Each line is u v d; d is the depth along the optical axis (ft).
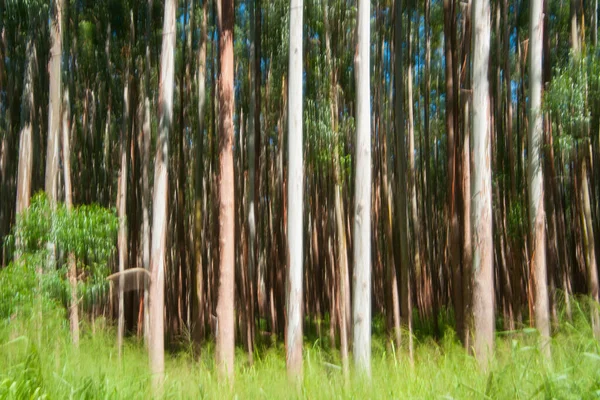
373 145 57.36
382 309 61.05
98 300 49.98
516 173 47.37
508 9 51.57
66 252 33.83
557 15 45.88
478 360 23.58
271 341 50.08
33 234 31.30
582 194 35.81
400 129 37.99
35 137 51.47
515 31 52.85
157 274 30.45
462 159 36.42
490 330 25.04
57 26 37.45
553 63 43.75
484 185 26.14
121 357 32.78
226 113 31.65
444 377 21.34
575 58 32.45
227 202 31.01
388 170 42.14
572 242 46.68
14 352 23.04
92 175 62.23
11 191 59.72
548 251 41.50
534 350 19.94
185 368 31.58
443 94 65.87
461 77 41.04
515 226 41.09
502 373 18.01
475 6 26.96
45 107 55.36
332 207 52.11
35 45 48.93
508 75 45.29
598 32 45.55
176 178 59.82
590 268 34.96
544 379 17.03
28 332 26.71
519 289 40.75
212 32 53.78
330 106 39.70
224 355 29.53
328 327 56.54
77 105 58.44
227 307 30.09
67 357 23.53
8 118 56.75
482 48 26.71
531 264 27.76
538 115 28.53
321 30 45.42
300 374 25.14
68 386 19.08
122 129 50.21
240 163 57.16
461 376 20.81
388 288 38.24
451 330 37.01
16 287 28.78
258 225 57.52
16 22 48.57
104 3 50.70
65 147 40.78
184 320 61.82
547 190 40.32
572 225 47.06
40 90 51.80
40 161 54.24
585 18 45.11
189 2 52.06
